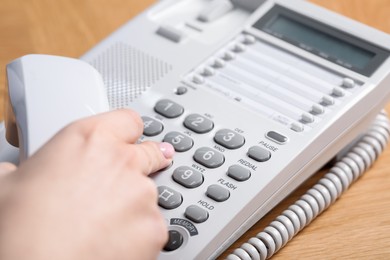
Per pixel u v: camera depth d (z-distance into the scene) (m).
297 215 0.67
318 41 0.75
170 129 0.67
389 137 0.76
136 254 0.45
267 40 0.76
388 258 0.65
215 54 0.75
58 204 0.43
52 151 0.46
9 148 0.67
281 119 0.68
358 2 0.93
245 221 0.61
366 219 0.69
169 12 0.82
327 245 0.67
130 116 0.53
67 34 0.90
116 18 0.92
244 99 0.70
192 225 0.59
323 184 0.70
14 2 0.94
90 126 0.49
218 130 0.67
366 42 0.73
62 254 0.41
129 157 0.48
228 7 0.82
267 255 0.65
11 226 0.41
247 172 0.62
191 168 0.63
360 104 0.69
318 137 0.66
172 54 0.75
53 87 0.60
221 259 0.64
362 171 0.73
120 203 0.45
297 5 0.78
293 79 0.72
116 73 0.74
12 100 0.60
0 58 0.87
